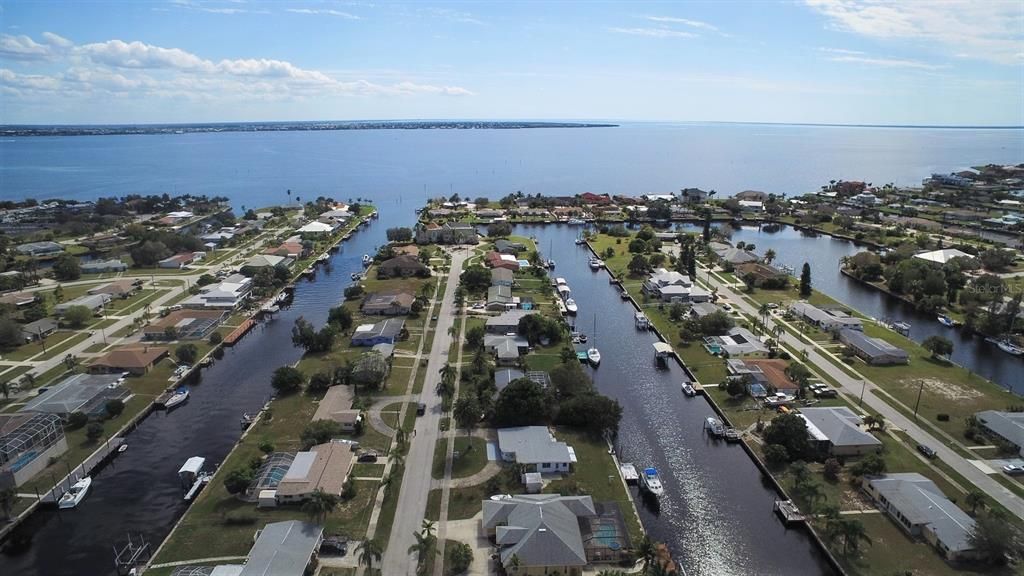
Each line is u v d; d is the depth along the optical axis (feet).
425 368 503.20
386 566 285.64
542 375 475.31
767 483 361.71
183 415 443.73
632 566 288.10
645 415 440.04
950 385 467.52
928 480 336.70
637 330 613.11
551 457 361.10
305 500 330.13
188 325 584.40
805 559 301.22
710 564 297.53
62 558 302.86
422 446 386.11
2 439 350.43
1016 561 284.82
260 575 263.49
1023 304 626.64
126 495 352.28
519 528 293.84
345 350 543.80
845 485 348.59
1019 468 354.33
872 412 424.46
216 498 338.75
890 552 295.07
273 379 463.83
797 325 601.21
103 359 506.48
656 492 343.26
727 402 448.65
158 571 282.15
